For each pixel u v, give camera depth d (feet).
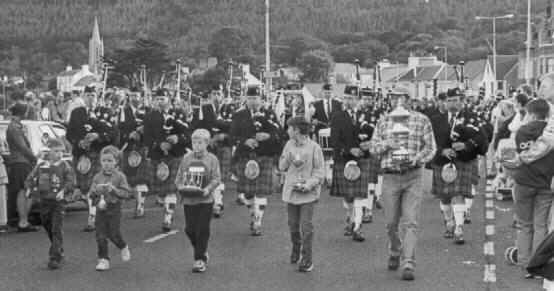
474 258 27.99
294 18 333.01
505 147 30.12
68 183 26.94
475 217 37.35
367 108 33.76
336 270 26.12
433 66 225.97
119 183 26.53
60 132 40.04
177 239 31.89
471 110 31.73
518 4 353.51
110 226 26.43
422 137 25.71
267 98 65.82
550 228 24.70
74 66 290.15
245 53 251.19
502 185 42.55
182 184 25.70
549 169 24.61
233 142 33.78
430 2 363.76
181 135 35.45
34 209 33.53
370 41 330.75
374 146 25.98
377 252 29.14
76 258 28.19
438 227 34.60
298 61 290.97
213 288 23.67
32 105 52.90
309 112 48.42
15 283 24.39
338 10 352.90
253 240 31.63
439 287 23.67
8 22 299.58
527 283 24.06
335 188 31.99
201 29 274.57
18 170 33.60
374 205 40.37
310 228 25.95
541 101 25.36
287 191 26.30
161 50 153.17
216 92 47.52
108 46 275.18
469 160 30.99
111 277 25.20
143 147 37.93
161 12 287.69
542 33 206.39
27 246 30.42
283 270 26.14
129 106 39.29
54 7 302.45
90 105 36.01
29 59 290.56
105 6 299.99
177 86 49.98
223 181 44.65
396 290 23.34
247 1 287.89
